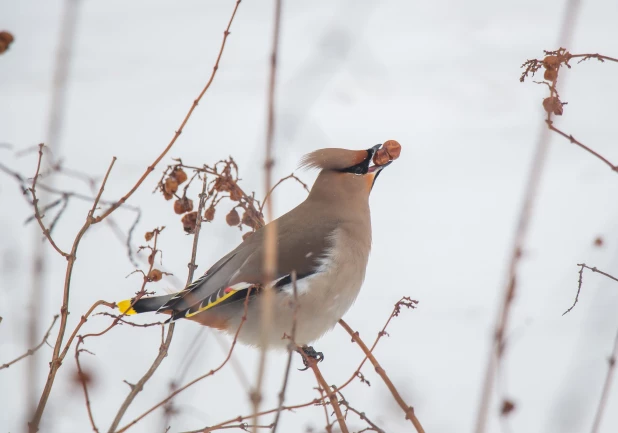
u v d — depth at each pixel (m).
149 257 6.77
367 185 9.02
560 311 10.64
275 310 8.18
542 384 9.19
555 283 11.38
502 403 7.86
